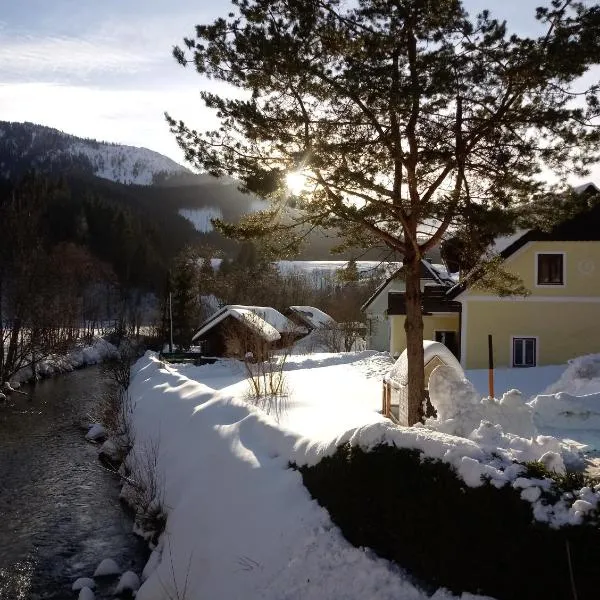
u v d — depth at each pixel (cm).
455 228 1155
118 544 1034
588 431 1096
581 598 477
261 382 1973
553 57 926
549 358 2288
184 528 859
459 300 2355
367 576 603
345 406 1561
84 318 6309
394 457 642
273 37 988
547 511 515
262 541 712
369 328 3806
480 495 550
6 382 2769
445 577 560
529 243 2292
